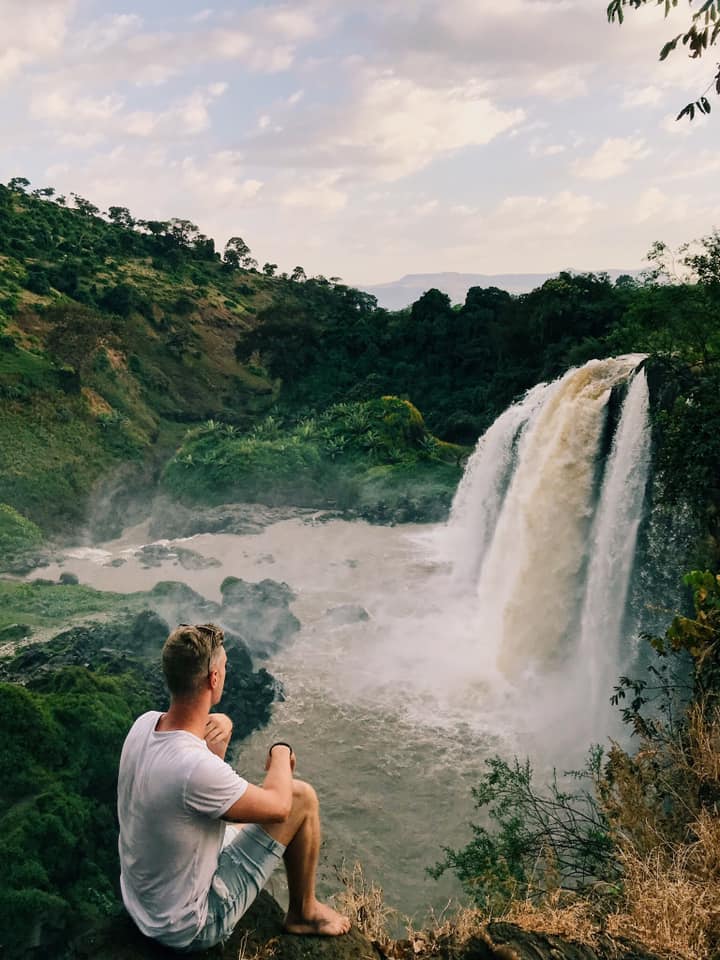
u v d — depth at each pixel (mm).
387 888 17688
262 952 3631
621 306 69250
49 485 69000
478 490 44219
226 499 67562
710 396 19766
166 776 3207
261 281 181000
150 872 3266
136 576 48188
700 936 4199
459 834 19547
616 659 23609
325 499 67625
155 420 96250
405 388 99125
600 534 25438
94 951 3303
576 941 4223
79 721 21703
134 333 119062
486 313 97062
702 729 6789
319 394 103375
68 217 164250
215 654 3434
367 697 27281
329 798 21391
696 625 8953
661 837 5910
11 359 83062
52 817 18375
